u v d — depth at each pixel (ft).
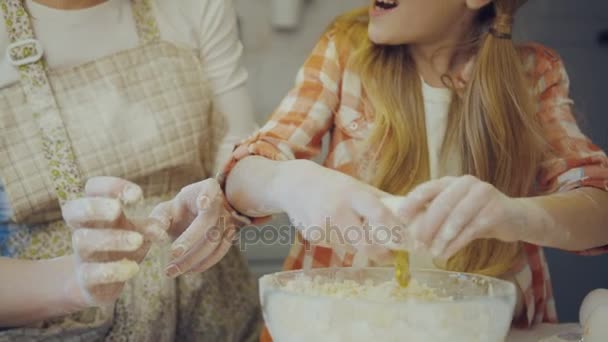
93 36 3.65
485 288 2.62
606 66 5.45
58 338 3.28
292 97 3.72
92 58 3.66
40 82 3.51
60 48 3.58
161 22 3.82
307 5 5.26
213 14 3.94
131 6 3.77
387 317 2.23
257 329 4.09
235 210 3.24
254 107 5.30
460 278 2.74
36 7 3.52
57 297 2.94
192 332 3.88
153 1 3.81
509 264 3.60
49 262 3.06
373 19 3.55
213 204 2.86
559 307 5.57
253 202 3.09
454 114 3.68
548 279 3.87
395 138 3.64
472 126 3.64
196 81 3.82
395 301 2.27
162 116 3.71
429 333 2.23
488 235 2.77
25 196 3.48
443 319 2.23
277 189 2.89
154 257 3.58
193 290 3.80
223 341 3.91
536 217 2.84
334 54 3.82
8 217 3.52
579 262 5.57
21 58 3.48
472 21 3.66
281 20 5.22
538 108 3.77
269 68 5.31
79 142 3.55
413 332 2.23
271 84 5.33
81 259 2.65
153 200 3.76
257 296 4.15
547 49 3.93
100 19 3.65
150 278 3.55
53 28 3.56
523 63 3.83
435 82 3.73
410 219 2.56
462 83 3.72
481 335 2.30
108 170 3.61
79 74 3.59
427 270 2.82
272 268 5.02
